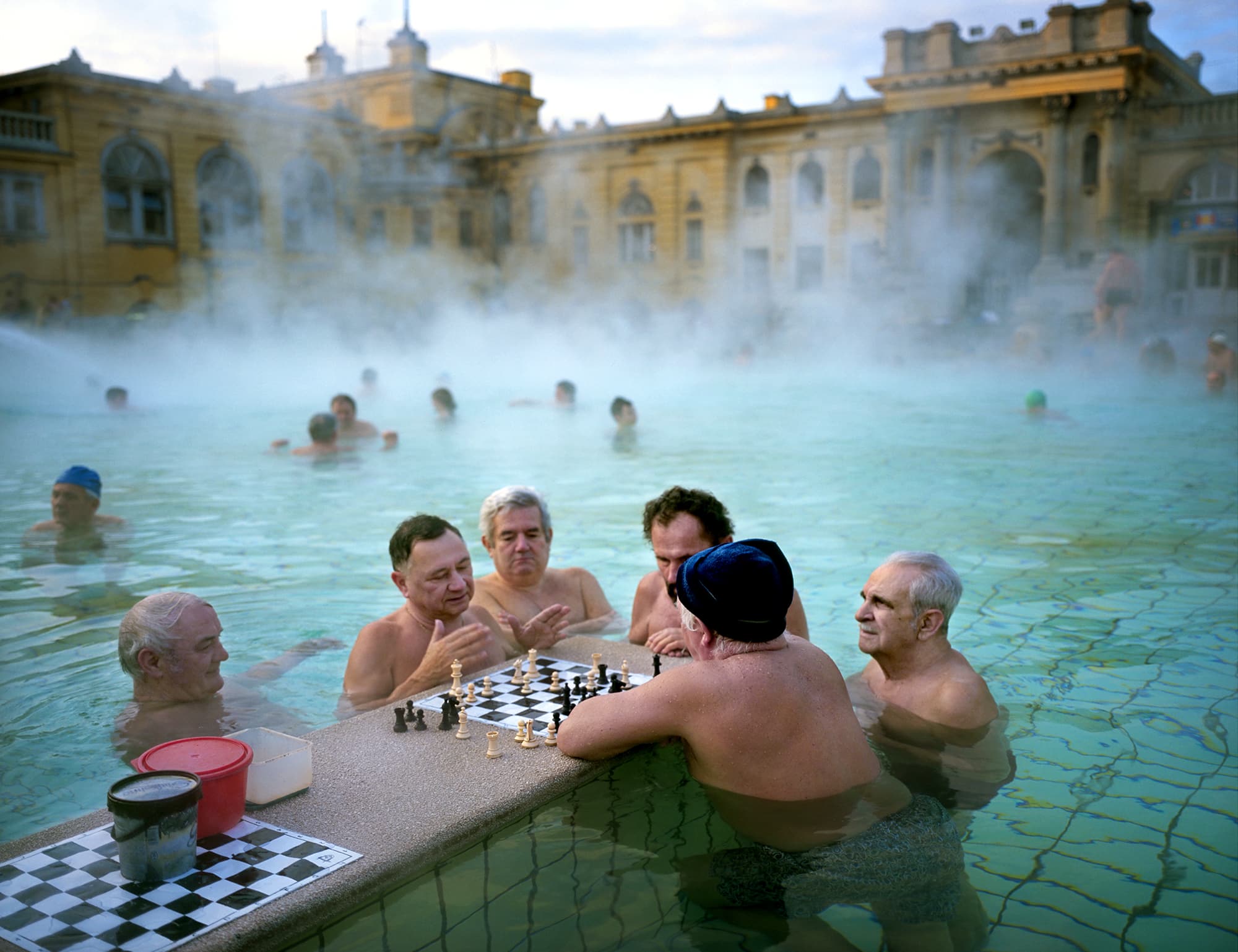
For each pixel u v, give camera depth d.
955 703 3.21
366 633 3.80
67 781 2.95
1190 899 2.19
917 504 7.50
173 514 7.28
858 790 2.63
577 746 2.76
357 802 2.51
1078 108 28.92
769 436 11.70
